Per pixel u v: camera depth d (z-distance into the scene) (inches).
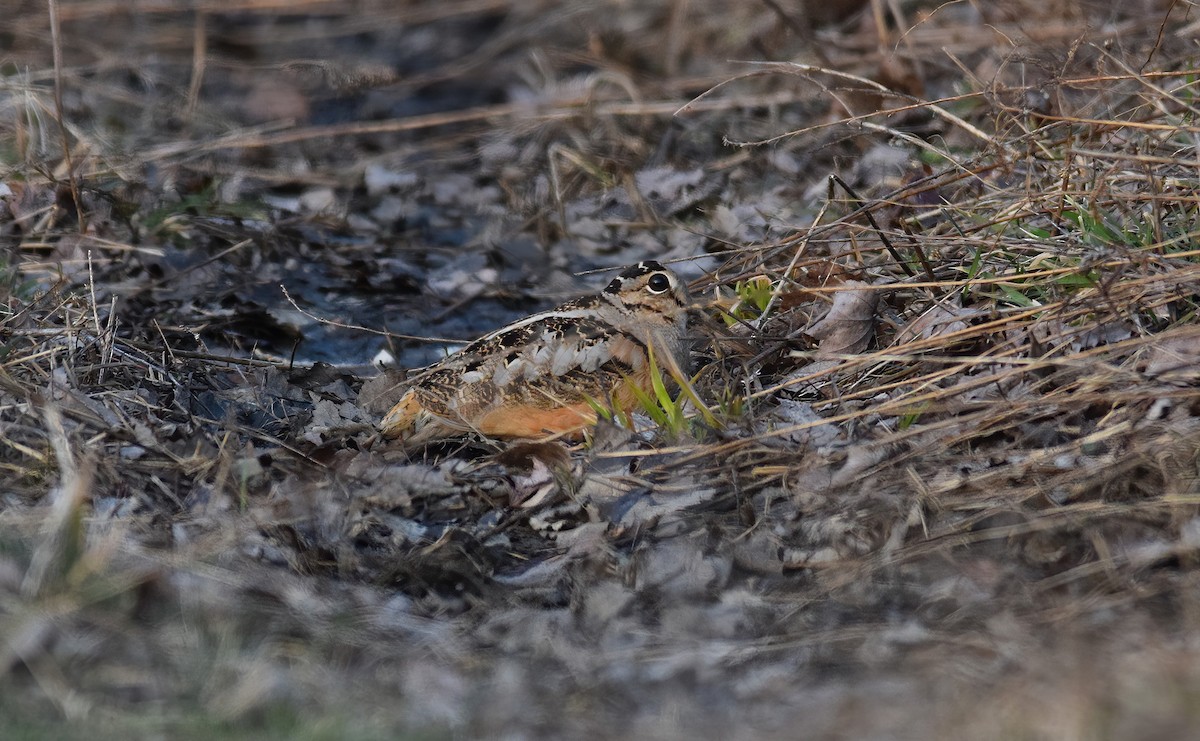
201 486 369.1
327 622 309.4
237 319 533.3
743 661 296.5
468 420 414.6
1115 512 328.5
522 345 411.2
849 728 258.4
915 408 385.1
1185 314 402.3
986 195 474.0
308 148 770.2
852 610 314.7
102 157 646.5
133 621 296.8
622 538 358.6
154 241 595.2
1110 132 463.8
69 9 951.6
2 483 364.2
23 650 276.2
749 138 688.4
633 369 412.2
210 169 690.8
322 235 637.9
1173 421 357.4
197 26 958.4
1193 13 582.9
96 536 328.8
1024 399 377.4
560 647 305.9
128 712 263.6
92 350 449.1
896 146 605.9
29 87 666.8
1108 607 296.2
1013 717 249.3
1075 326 407.2
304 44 1002.1
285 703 271.7
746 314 471.2
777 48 808.3
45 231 571.5
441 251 628.4
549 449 393.7
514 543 369.7
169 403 427.5
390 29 1043.3
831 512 353.4
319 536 355.6
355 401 461.7
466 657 303.3
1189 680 253.4
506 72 938.1
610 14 966.4
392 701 278.5
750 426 383.9
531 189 685.3
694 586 331.9
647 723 270.8
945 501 346.9
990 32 690.2
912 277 452.1
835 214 542.6
